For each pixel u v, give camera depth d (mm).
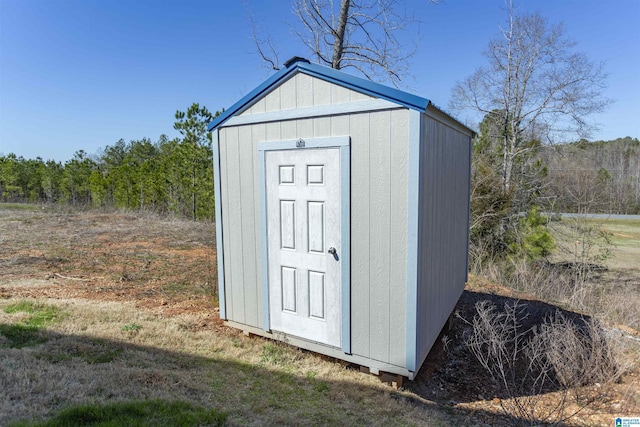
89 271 7020
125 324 4402
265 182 3936
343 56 9750
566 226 12102
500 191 11633
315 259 3670
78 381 2850
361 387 3428
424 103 2949
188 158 14148
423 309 3375
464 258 5754
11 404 2381
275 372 3615
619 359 4246
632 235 17594
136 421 2287
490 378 3992
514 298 6805
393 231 3199
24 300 4961
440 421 3068
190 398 2838
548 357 3947
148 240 10219
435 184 3648
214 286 6191
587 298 8445
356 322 3486
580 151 13367
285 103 3738
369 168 3275
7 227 11625
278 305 3998
